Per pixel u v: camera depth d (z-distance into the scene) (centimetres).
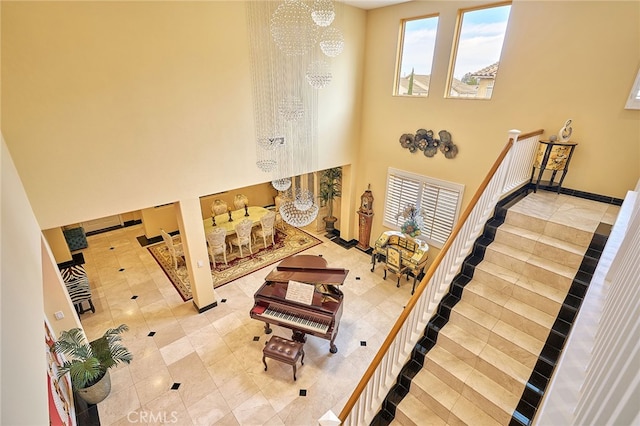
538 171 481
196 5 418
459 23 513
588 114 420
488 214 388
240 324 538
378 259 744
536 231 371
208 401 402
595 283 271
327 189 846
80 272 569
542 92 450
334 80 626
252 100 514
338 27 590
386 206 717
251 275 684
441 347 328
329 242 840
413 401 311
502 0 456
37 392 147
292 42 448
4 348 112
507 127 495
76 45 349
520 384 271
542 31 431
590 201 431
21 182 336
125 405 396
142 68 399
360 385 251
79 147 379
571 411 166
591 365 179
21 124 338
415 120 612
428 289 317
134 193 438
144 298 605
